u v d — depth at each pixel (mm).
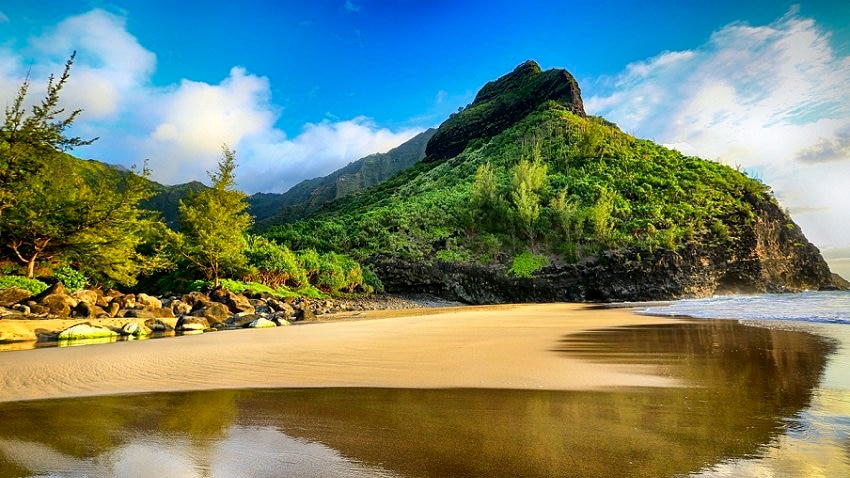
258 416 5012
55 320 16828
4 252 25172
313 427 4559
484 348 10430
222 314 24609
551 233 59875
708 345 10289
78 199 25594
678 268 53188
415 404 5426
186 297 28016
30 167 23703
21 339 14438
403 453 3770
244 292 34062
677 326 15617
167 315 22797
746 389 5848
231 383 6883
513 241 60031
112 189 27734
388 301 46562
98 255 26641
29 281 22594
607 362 8258
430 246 58344
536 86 119500
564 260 56250
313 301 38438
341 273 47156
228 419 4902
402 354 9570
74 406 5559
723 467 3322
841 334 11430
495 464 3482
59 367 8352
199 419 4918
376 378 7098
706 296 53938
